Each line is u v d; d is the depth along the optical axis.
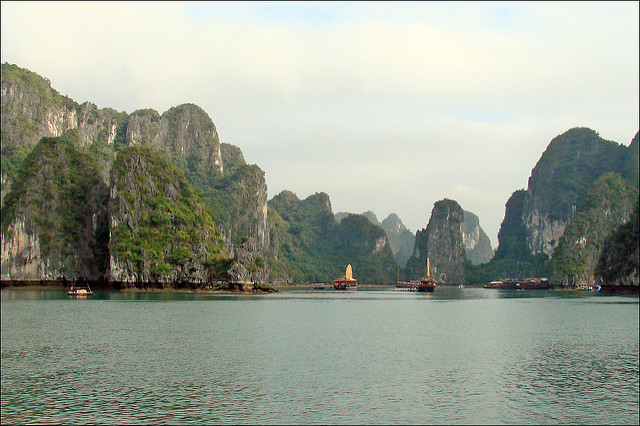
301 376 62.25
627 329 108.38
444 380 61.72
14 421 47.34
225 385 58.06
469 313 148.75
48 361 69.06
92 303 158.50
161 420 47.66
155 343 83.06
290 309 153.12
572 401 54.66
